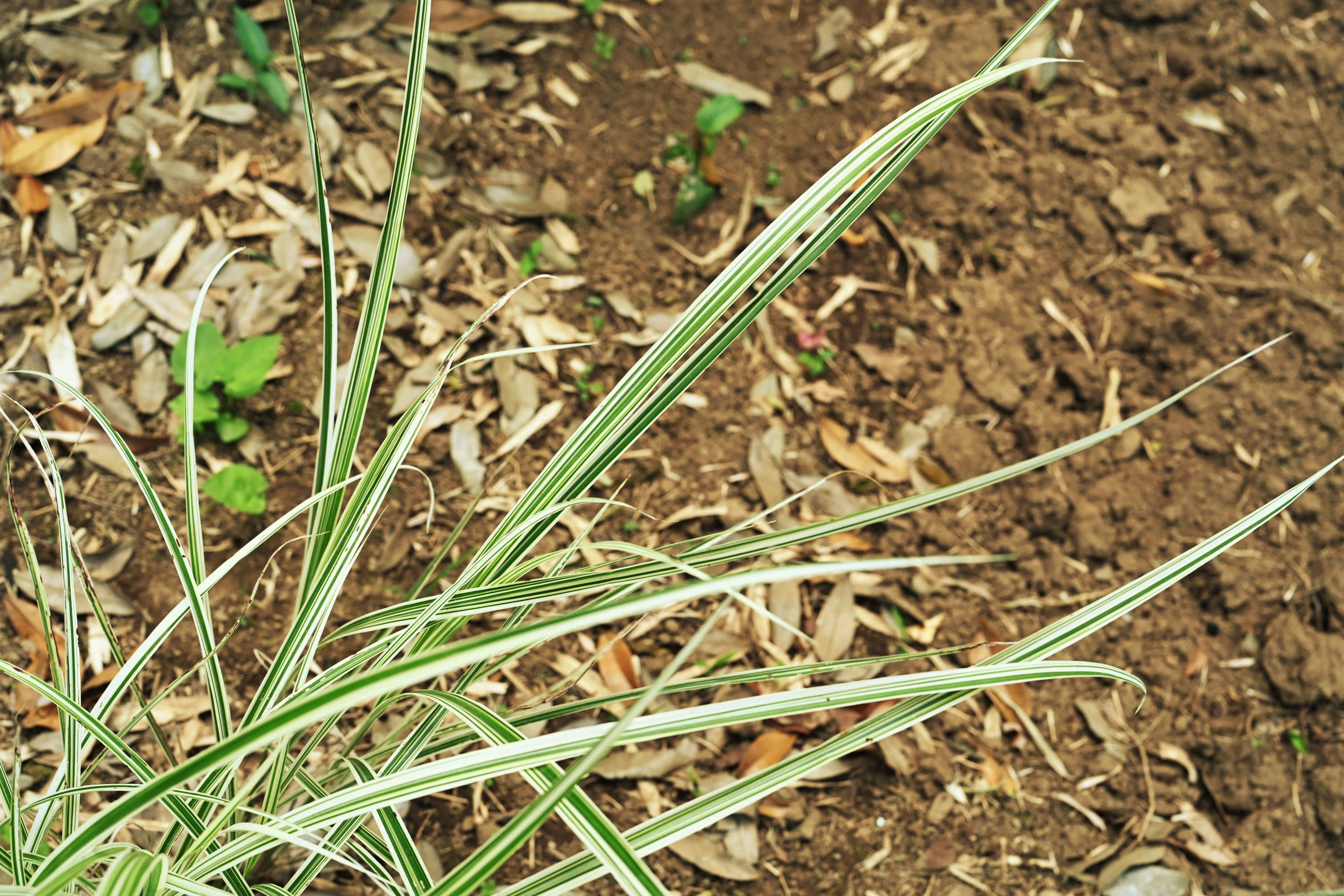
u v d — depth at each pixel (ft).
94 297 5.28
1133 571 5.41
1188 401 5.57
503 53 5.68
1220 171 5.84
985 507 5.44
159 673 5.07
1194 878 5.17
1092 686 5.32
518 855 5.04
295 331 5.34
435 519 5.26
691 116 5.70
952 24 5.91
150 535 5.16
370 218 5.45
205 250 5.35
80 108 5.40
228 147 5.43
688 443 5.41
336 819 3.81
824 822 5.14
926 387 5.54
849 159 4.22
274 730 2.85
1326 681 5.32
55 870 3.31
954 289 5.64
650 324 5.49
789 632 5.27
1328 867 5.22
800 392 5.49
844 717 5.19
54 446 5.17
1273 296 5.70
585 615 2.91
